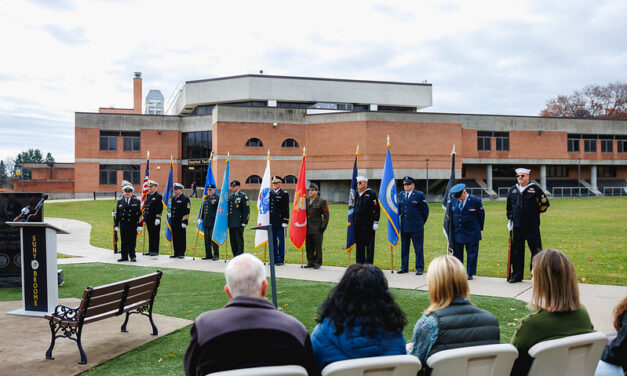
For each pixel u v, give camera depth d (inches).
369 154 1876.2
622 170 2484.0
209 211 600.1
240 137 1908.2
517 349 153.2
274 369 118.6
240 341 126.5
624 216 1178.6
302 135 1957.4
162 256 640.4
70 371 234.4
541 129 2208.4
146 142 2103.8
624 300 158.7
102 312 256.5
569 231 876.6
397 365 128.0
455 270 150.9
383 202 484.4
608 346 159.3
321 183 1999.3
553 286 151.3
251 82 2278.5
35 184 2154.3
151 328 305.9
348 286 139.7
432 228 979.9
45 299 338.6
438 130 1955.0
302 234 514.6
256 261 141.3
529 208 415.8
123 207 578.2
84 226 1040.8
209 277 473.4
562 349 144.3
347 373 124.0
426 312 152.5
